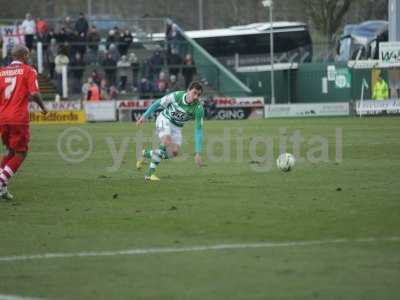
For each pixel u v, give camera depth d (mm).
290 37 161750
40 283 24953
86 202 39812
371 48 143750
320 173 49719
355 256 27172
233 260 27062
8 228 33469
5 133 40531
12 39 127250
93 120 116000
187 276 25281
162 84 127500
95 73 126438
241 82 138125
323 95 131875
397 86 118438
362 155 60375
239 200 39250
